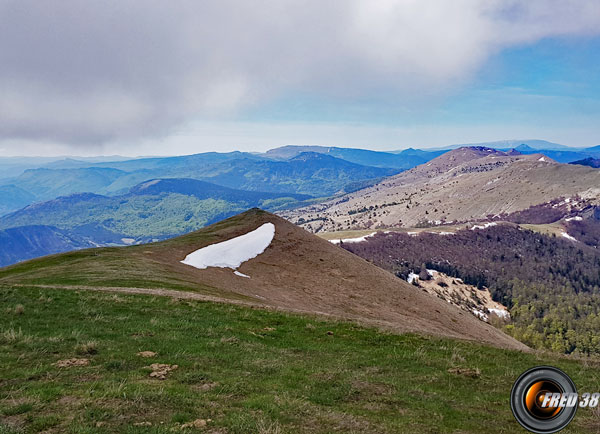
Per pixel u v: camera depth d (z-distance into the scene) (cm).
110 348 1717
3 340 1714
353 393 1462
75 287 3378
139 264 5138
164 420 1046
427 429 1152
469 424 1229
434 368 1927
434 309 6694
